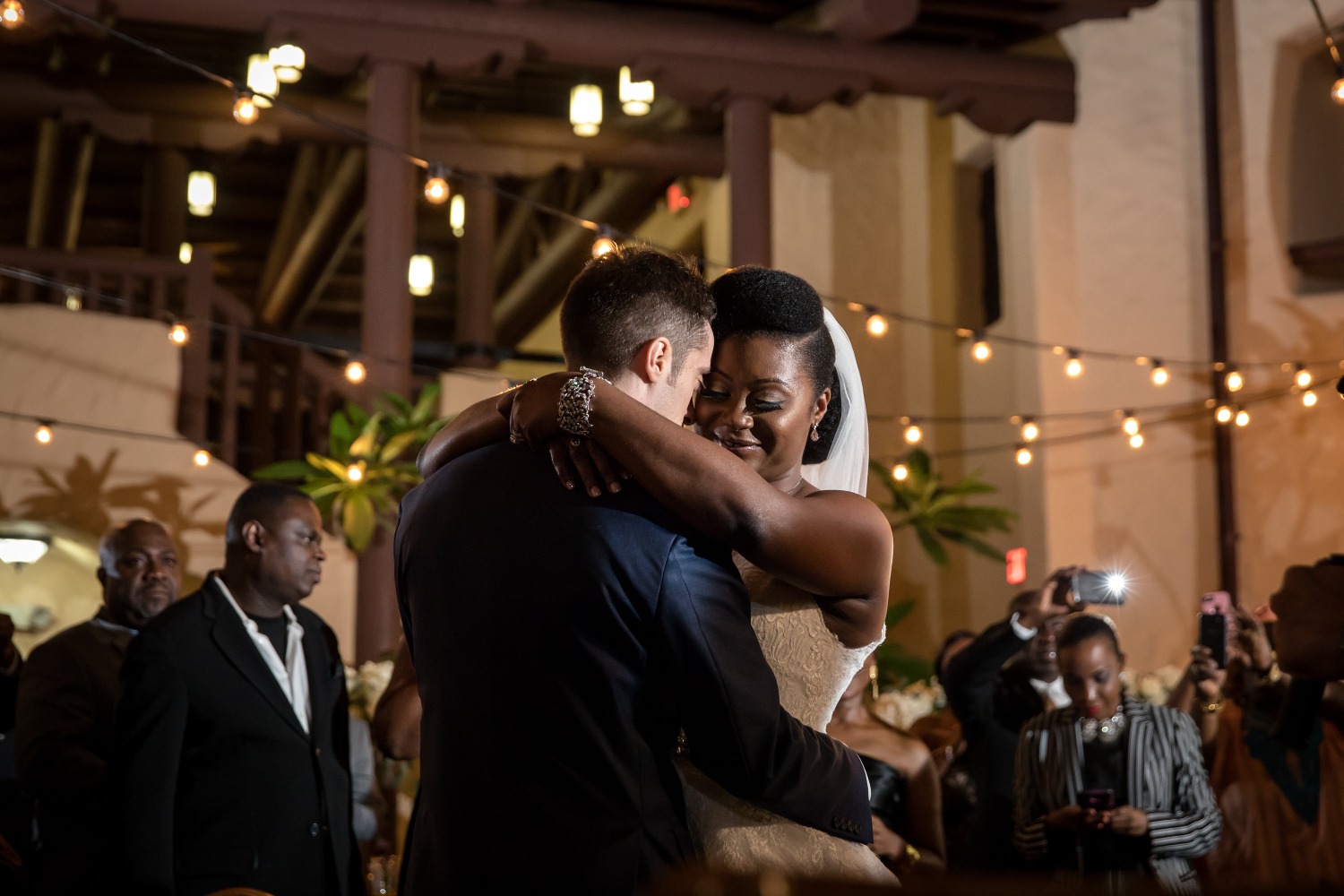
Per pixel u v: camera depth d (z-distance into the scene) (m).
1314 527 9.09
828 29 9.53
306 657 3.41
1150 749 3.68
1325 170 9.66
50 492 7.50
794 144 10.77
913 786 3.61
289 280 13.05
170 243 11.10
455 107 11.56
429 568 1.66
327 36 8.46
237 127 10.25
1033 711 4.38
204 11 8.32
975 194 10.98
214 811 3.10
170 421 7.79
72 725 3.79
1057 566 9.52
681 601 1.52
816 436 1.94
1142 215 9.89
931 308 10.78
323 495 7.37
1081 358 9.77
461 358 10.96
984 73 9.78
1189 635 9.43
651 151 10.71
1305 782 3.48
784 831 1.62
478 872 1.53
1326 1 9.25
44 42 10.06
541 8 8.89
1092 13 9.80
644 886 1.49
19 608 7.72
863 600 1.69
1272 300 9.46
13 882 3.69
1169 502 9.57
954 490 8.74
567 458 1.60
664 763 1.59
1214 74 9.81
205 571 7.68
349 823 3.33
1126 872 3.49
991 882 0.53
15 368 7.56
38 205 11.84
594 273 1.72
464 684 1.58
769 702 1.55
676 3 9.49
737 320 1.75
